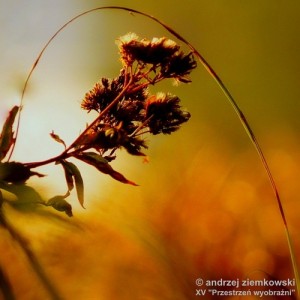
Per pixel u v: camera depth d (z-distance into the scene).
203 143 0.83
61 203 0.63
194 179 0.78
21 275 0.65
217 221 0.74
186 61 0.64
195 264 0.71
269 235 0.74
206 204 0.75
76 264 0.67
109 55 0.93
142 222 0.68
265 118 0.96
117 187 0.75
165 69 0.64
